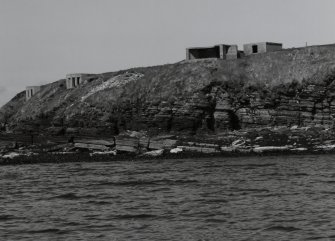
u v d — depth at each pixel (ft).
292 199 181.27
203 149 373.61
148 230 146.41
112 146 407.03
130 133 458.91
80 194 207.72
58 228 150.51
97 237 140.36
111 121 483.51
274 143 384.27
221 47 501.56
